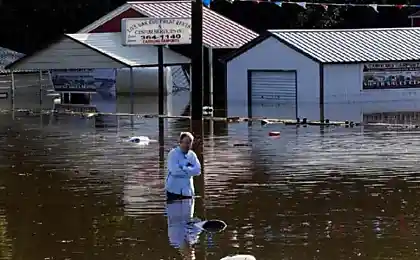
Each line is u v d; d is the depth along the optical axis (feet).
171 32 291.17
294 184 134.10
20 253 97.81
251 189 130.31
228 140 188.85
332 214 113.39
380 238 101.19
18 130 216.54
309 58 288.10
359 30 312.71
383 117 237.45
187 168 123.24
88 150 174.81
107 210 118.01
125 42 294.66
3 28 496.23
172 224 109.50
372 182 134.92
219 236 103.35
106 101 322.55
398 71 300.40
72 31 495.41
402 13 483.51
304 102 292.20
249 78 307.17
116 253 97.04
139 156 164.76
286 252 96.12
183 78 383.65
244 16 482.28
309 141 184.55
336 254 95.04
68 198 126.41
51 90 367.04
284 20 481.05
